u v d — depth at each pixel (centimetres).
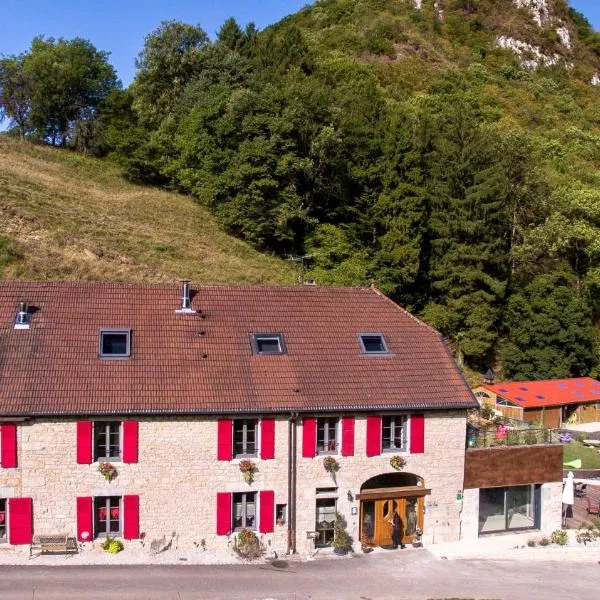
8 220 4294
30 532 2234
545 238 5269
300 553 2438
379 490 2506
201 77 6462
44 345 2403
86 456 2252
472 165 5184
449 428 2578
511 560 2505
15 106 6656
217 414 2339
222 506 2356
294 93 5366
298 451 2431
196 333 2586
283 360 2559
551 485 2753
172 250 4734
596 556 2575
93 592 2048
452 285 5047
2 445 2200
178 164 5984
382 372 2597
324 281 4712
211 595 2086
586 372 5322
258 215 5303
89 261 4188
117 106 6556
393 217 5072
